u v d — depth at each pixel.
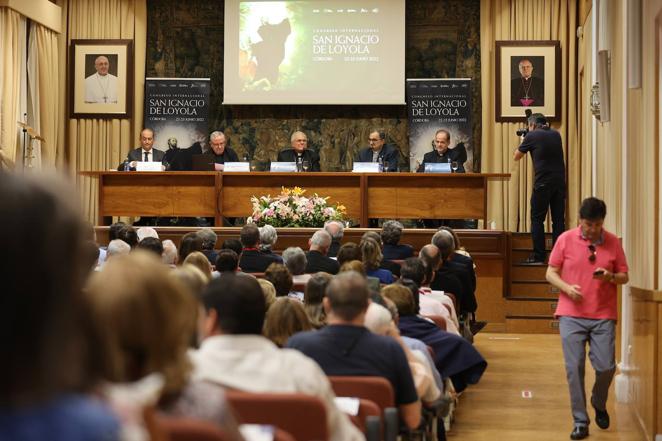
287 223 10.52
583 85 13.16
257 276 7.13
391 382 3.43
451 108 14.09
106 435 0.86
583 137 13.21
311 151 13.07
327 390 2.68
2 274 0.85
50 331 0.87
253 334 2.64
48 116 13.36
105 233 10.88
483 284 11.10
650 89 6.27
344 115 14.44
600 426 6.30
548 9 13.92
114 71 14.27
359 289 3.47
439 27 14.43
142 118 14.33
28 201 0.87
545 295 11.48
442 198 10.89
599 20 10.34
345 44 14.16
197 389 1.75
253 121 14.48
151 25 14.55
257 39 14.20
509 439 6.10
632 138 7.25
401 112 14.37
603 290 5.96
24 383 0.86
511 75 14.00
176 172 10.90
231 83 14.19
